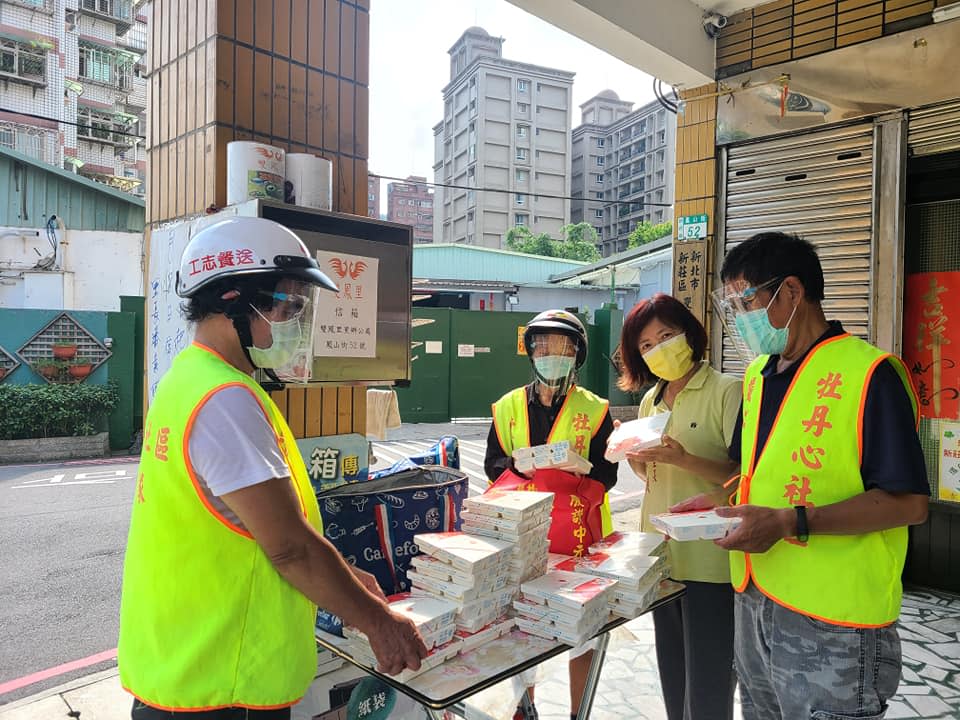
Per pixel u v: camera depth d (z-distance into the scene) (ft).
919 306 12.07
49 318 30.53
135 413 32.01
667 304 6.91
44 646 11.20
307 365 4.68
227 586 3.72
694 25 12.94
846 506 4.46
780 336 5.04
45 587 13.76
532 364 7.48
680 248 14.24
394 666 4.06
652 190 249.55
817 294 5.08
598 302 58.03
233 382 3.78
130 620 3.91
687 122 14.07
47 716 8.73
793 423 4.90
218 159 6.58
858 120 11.85
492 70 247.09
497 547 5.24
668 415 6.82
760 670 5.36
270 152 6.20
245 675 3.72
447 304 58.59
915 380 12.18
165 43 7.45
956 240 11.62
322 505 5.61
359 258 6.86
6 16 91.81
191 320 4.18
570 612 4.95
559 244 167.02
